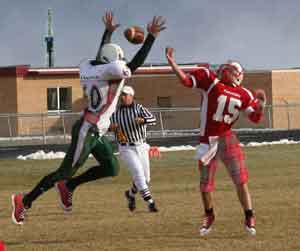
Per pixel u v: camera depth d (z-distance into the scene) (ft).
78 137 78.28
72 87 371.56
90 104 78.23
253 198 111.24
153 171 167.73
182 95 368.27
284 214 94.53
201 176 79.92
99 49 78.54
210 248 74.13
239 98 78.28
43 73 366.84
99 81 77.30
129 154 101.14
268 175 150.61
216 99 78.07
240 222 88.94
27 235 83.97
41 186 80.07
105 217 96.58
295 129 326.24
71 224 91.04
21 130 346.95
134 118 101.35
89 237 81.82
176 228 86.17
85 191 131.03
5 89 366.02
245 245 75.25
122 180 151.43
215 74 78.89
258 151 214.48
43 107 367.25
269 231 82.69
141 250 73.97
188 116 357.20
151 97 373.20
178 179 150.92
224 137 78.74
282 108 358.84
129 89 102.37
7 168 183.62
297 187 127.44
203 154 78.95
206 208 80.18
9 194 132.98
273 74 359.46
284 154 202.80
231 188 128.06
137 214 98.73
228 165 79.25
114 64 76.28
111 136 243.81
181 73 77.92
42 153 217.15
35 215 99.55
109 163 81.30
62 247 76.38
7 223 92.99
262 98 79.15
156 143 266.77
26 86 366.02
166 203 109.81
